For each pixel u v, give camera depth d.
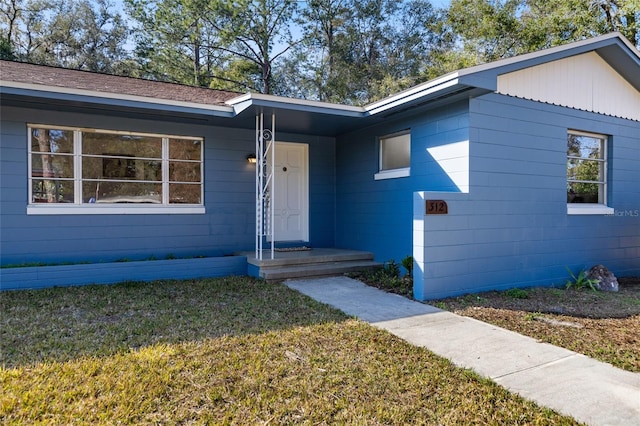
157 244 7.61
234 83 22.11
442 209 5.87
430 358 3.65
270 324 4.50
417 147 7.05
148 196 7.63
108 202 7.30
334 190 9.45
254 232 8.56
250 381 3.12
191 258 7.52
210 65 21.94
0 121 6.44
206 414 2.66
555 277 7.09
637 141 8.26
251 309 5.08
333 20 21.70
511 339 4.18
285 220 9.05
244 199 8.45
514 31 18.17
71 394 2.84
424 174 6.90
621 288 7.01
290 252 8.21
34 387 2.94
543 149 6.91
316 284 6.60
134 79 9.08
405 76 21.44
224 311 4.98
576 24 15.66
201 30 20.53
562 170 7.16
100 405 2.72
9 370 3.21
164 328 4.31
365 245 8.38
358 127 8.32
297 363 3.48
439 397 2.96
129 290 6.00
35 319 4.56
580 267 7.41
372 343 3.98
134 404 2.74
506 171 6.49
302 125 8.08
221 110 7.11
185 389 2.98
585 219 7.50
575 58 7.30
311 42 22.33
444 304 5.49
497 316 5.00
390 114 7.12
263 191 7.75
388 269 7.25
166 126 7.66
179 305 5.23
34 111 6.64
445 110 6.50
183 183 7.93
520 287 6.66
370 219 8.24
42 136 6.82
